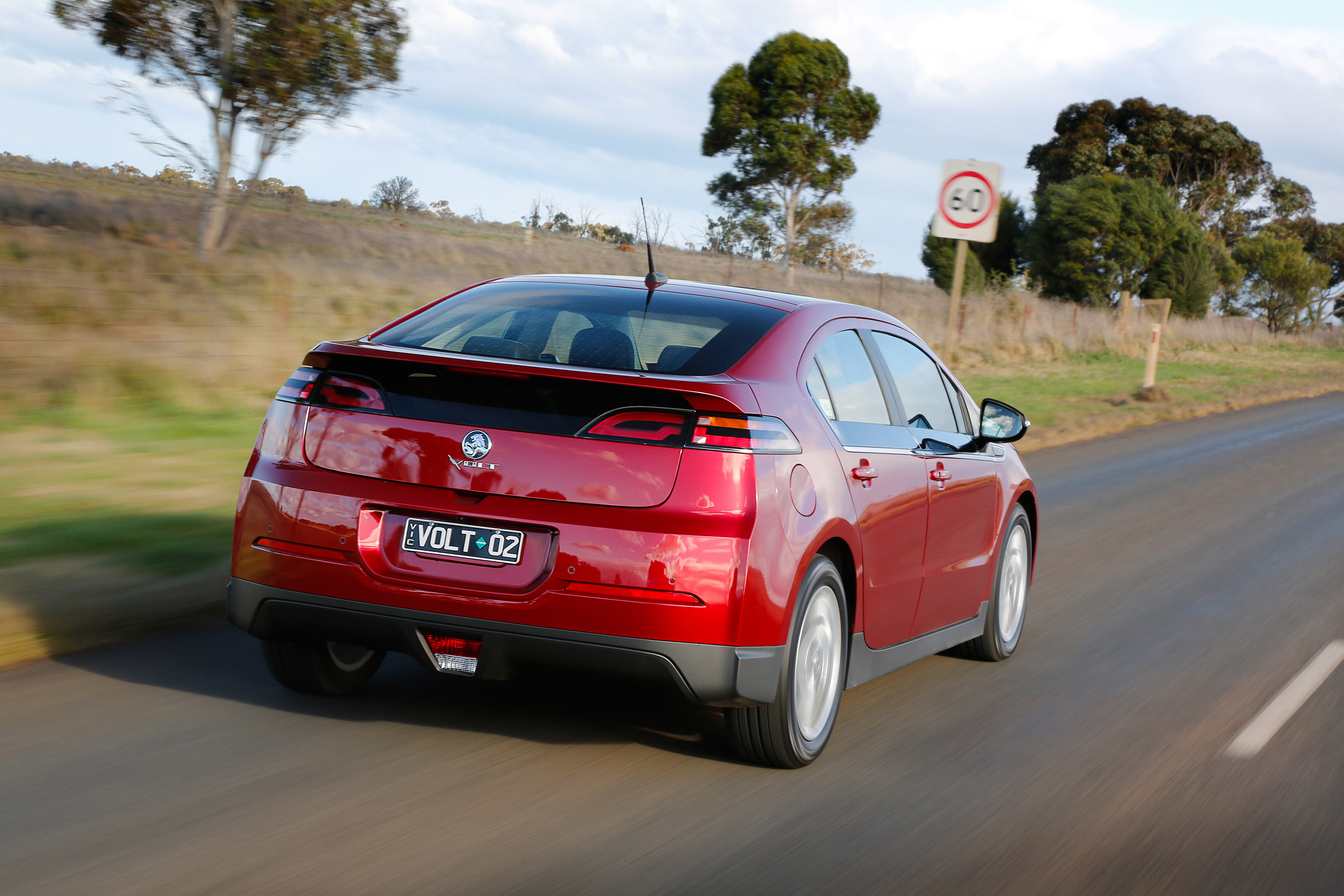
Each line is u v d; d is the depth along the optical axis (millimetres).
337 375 4617
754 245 55812
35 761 4363
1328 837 4527
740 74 54250
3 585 6234
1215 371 38594
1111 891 3900
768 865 3898
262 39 20625
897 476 5355
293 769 4434
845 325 5566
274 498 4547
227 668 5637
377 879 3570
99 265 15727
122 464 9445
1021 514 7059
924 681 6426
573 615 4230
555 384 4352
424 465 4367
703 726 5273
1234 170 92250
